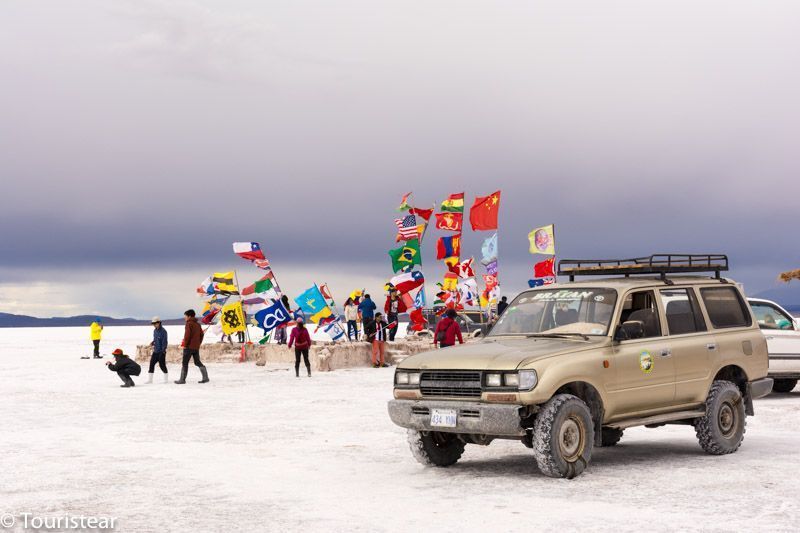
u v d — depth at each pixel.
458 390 9.77
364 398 20.33
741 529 7.21
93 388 24.44
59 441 13.49
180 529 7.50
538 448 9.45
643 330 10.77
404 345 34.56
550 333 10.70
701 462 10.77
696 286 11.72
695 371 11.09
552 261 35.34
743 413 11.60
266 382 25.86
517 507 8.18
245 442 13.19
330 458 11.53
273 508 8.35
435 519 7.74
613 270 11.72
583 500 8.46
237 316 36.06
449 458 10.72
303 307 34.22
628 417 10.52
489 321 35.75
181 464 11.15
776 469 10.20
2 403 20.05
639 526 7.35
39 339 99.31
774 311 20.09
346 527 7.48
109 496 9.06
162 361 26.39
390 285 37.38
